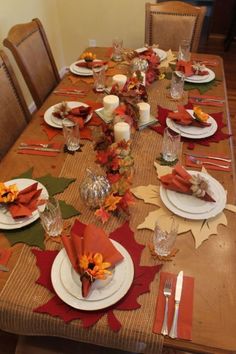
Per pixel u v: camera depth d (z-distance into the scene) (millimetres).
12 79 1566
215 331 720
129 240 913
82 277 753
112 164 1087
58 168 1178
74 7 3105
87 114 1407
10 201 983
